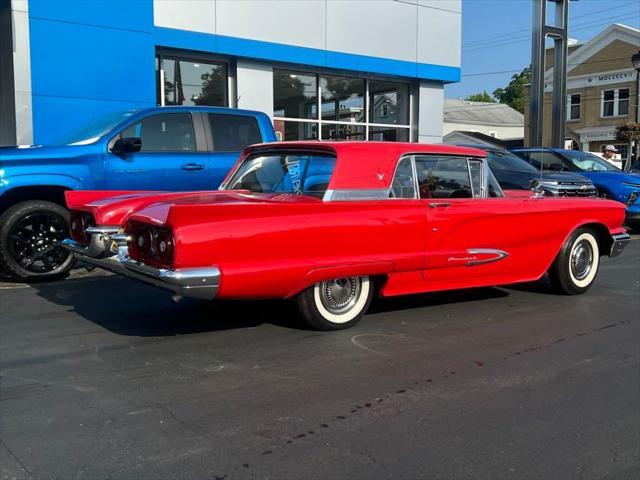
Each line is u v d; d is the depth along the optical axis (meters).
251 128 8.30
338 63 14.39
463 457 3.14
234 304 6.12
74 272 7.87
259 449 3.18
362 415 3.62
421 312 6.01
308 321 5.13
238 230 4.41
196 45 12.33
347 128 15.30
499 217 5.85
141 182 7.40
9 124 10.73
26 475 2.90
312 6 13.87
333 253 4.86
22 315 5.74
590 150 40.16
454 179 5.77
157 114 7.65
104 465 3.00
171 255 4.28
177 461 3.05
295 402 3.79
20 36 10.46
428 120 16.56
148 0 11.68
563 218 6.42
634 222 12.46
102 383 4.06
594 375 4.36
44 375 4.20
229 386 4.03
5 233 6.83
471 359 4.64
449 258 5.54
